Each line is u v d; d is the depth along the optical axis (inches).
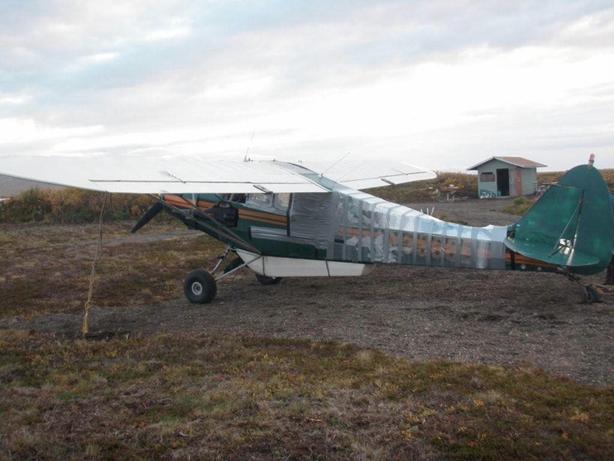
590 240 318.3
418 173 521.0
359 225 378.0
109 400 210.5
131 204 1009.5
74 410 201.3
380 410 192.4
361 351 262.2
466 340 271.9
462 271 462.3
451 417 184.9
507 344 262.4
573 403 193.2
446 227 361.4
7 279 502.3
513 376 219.9
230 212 409.7
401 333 290.2
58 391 220.8
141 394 216.1
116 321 352.8
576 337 265.6
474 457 160.2
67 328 338.6
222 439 174.6
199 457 164.2
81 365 256.1
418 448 166.1
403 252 367.6
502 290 380.2
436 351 257.6
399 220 367.6
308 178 399.9
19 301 419.8
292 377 227.5
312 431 178.2
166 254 617.0
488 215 927.7
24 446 172.9
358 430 178.4
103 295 433.1
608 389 203.2
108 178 301.3
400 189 1503.4
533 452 161.5
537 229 333.4
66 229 852.0
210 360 257.6
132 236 775.7
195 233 789.9
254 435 176.2
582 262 317.4
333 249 387.5
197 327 327.9
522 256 338.0
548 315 304.8
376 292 401.4
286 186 367.2
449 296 373.4
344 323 317.1
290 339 287.4
